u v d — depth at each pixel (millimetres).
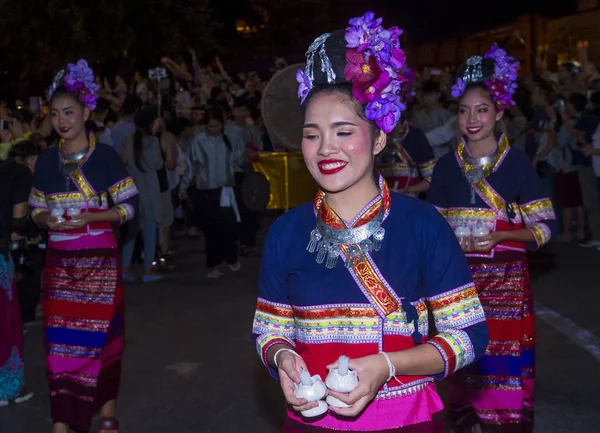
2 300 5785
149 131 9961
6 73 21750
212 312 8391
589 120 11195
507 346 4348
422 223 2461
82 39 19781
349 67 2369
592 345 6836
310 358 2502
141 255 11422
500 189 4336
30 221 6465
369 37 2363
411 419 2475
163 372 6453
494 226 4340
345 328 2463
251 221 11922
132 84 16484
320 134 2426
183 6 21250
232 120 13195
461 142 4457
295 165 13961
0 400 5840
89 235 4828
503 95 4297
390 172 6492
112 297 4859
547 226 4285
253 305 8680
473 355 2420
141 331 7695
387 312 2439
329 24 25500
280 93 12867
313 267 2496
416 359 2342
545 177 12008
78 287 4832
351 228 2467
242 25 26109
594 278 9328
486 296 4352
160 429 5305
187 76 17969
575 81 14539
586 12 19656
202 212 10273
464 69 4387
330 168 2424
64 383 4812
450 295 2445
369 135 2434
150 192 10000
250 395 5895
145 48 21125
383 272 2445
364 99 2365
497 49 4363
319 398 2326
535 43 21094
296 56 24453
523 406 4457
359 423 2461
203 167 10227
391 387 2461
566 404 5555
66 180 4832
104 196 4867
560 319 7633
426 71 16906
